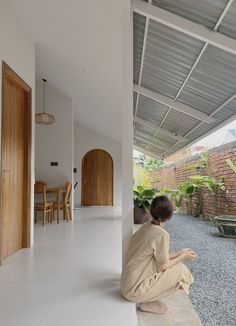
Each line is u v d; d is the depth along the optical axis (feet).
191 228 19.80
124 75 10.09
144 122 25.75
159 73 15.58
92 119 30.89
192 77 14.38
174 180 33.22
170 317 7.02
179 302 7.93
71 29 13.44
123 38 10.19
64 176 23.97
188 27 10.32
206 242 15.34
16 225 13.04
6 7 11.66
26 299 7.59
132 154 9.91
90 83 19.51
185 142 27.14
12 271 9.98
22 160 14.02
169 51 13.15
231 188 19.06
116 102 21.74
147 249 6.99
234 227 16.26
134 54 14.82
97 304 7.26
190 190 25.22
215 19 9.80
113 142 37.27
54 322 6.37
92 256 11.93
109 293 7.96
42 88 24.25
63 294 7.91
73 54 15.98
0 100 10.98
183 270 7.13
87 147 37.11
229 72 12.77
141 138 34.83
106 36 12.96
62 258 11.64
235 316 7.14
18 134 13.55
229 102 15.08
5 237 11.82
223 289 8.87
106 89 19.54
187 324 6.68
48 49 16.58
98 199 37.22
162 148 36.45
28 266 10.57
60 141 24.14
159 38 12.50
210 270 10.68
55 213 24.25
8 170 12.25
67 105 24.32
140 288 6.97
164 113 22.06
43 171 23.93
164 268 6.91
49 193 23.75
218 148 20.94
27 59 14.24
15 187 13.03
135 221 21.52
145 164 60.13
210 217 22.93
